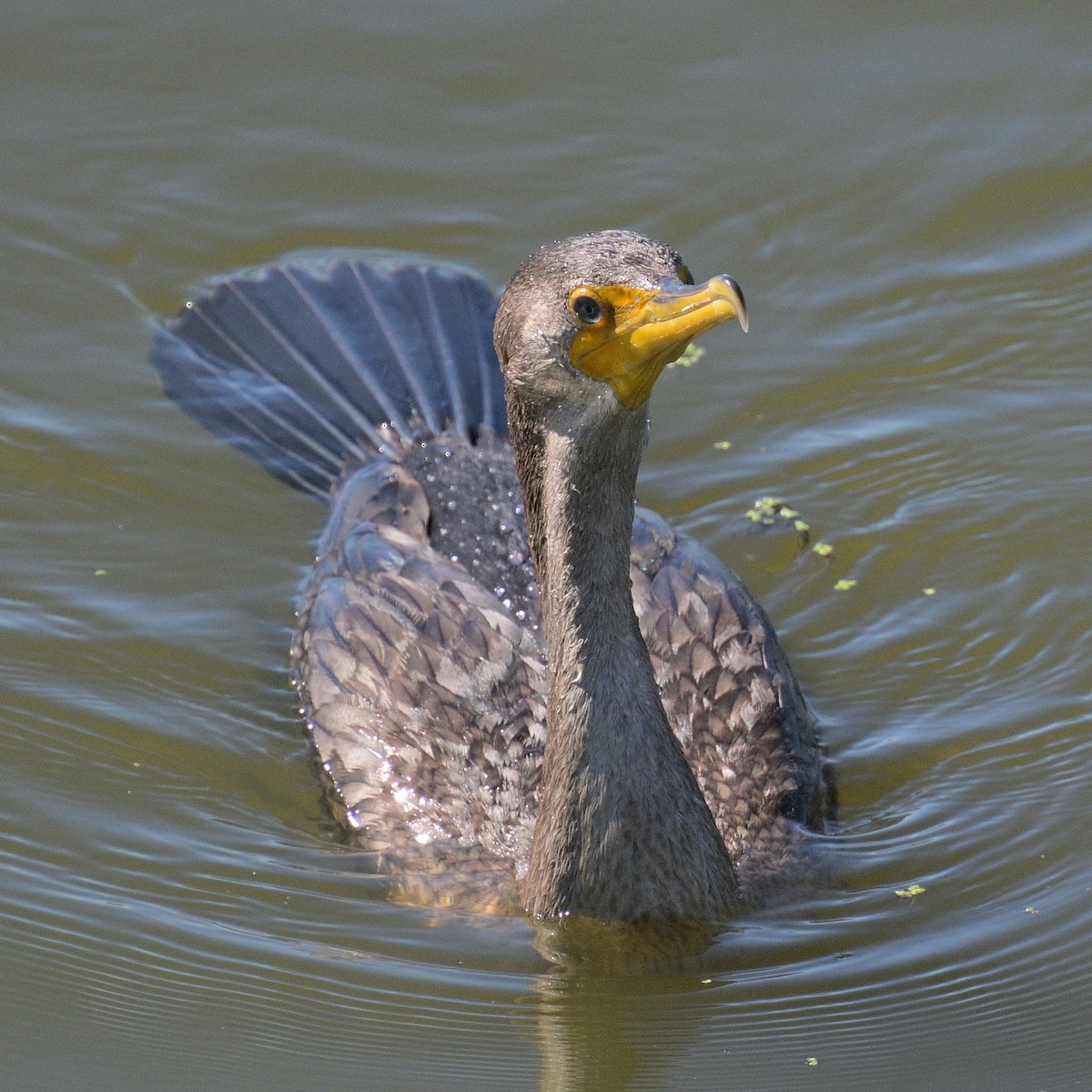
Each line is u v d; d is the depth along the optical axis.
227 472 13.17
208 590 12.35
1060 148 15.42
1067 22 16.47
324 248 14.87
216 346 14.09
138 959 9.62
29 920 9.84
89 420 13.44
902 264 14.75
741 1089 8.84
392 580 11.74
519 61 16.31
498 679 11.15
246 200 15.19
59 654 11.75
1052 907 9.97
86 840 10.47
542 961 9.66
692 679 11.11
